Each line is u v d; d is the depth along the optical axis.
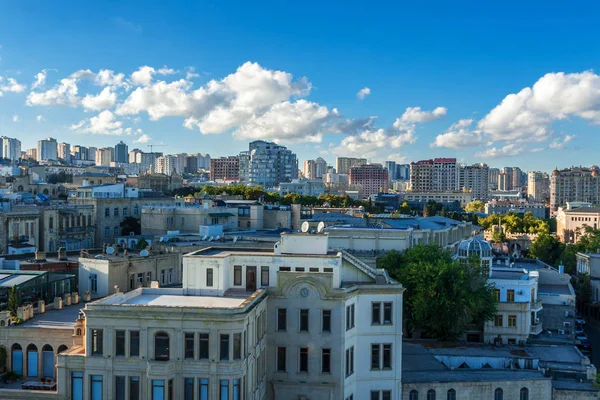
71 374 52.72
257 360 56.62
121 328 51.38
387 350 62.78
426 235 116.75
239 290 61.97
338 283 61.19
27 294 67.38
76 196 179.38
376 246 105.62
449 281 87.44
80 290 77.56
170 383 50.78
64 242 144.38
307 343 59.31
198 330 50.69
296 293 59.47
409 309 91.19
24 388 54.38
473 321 94.75
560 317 103.12
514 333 93.81
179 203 184.62
